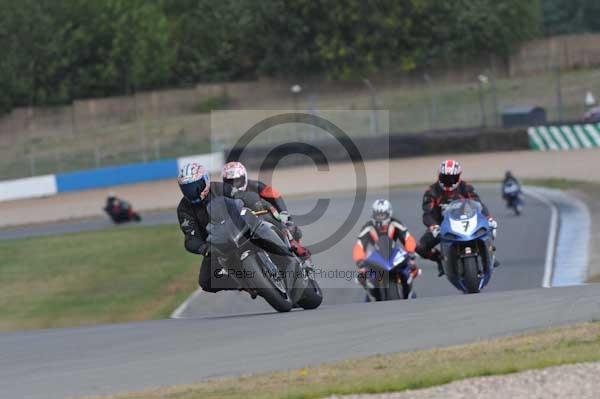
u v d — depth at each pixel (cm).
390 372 2042
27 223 13375
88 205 14375
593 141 13638
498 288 5500
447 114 17550
